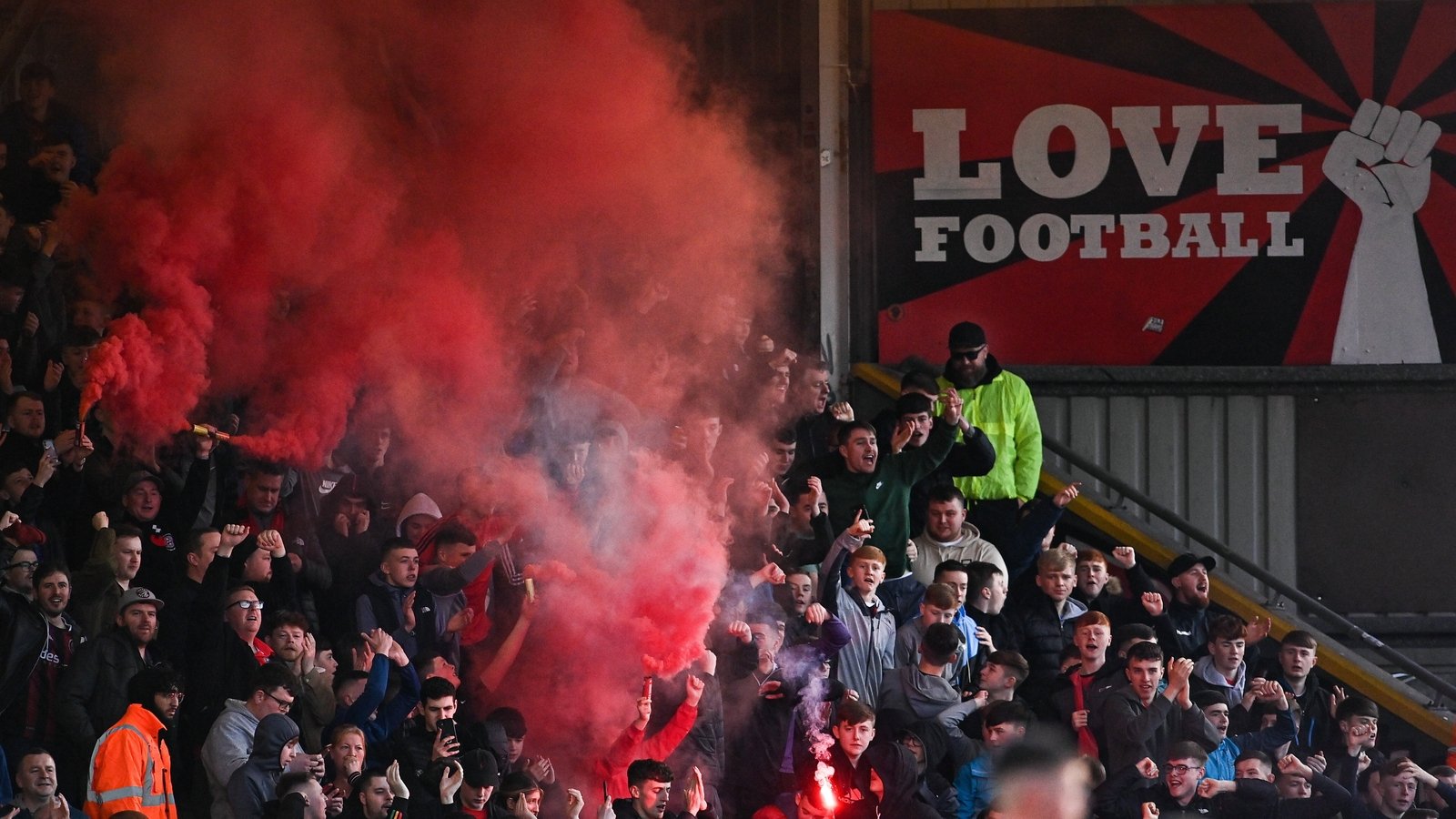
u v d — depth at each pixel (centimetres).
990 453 4072
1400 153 4900
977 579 3866
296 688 3042
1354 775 3922
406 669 3122
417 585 3388
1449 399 4894
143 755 2881
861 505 3881
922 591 3859
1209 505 4872
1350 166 4906
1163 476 4869
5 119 4119
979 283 4881
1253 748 3712
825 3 4869
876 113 4875
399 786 2944
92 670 3005
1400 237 4903
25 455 3391
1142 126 4897
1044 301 4884
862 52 4894
